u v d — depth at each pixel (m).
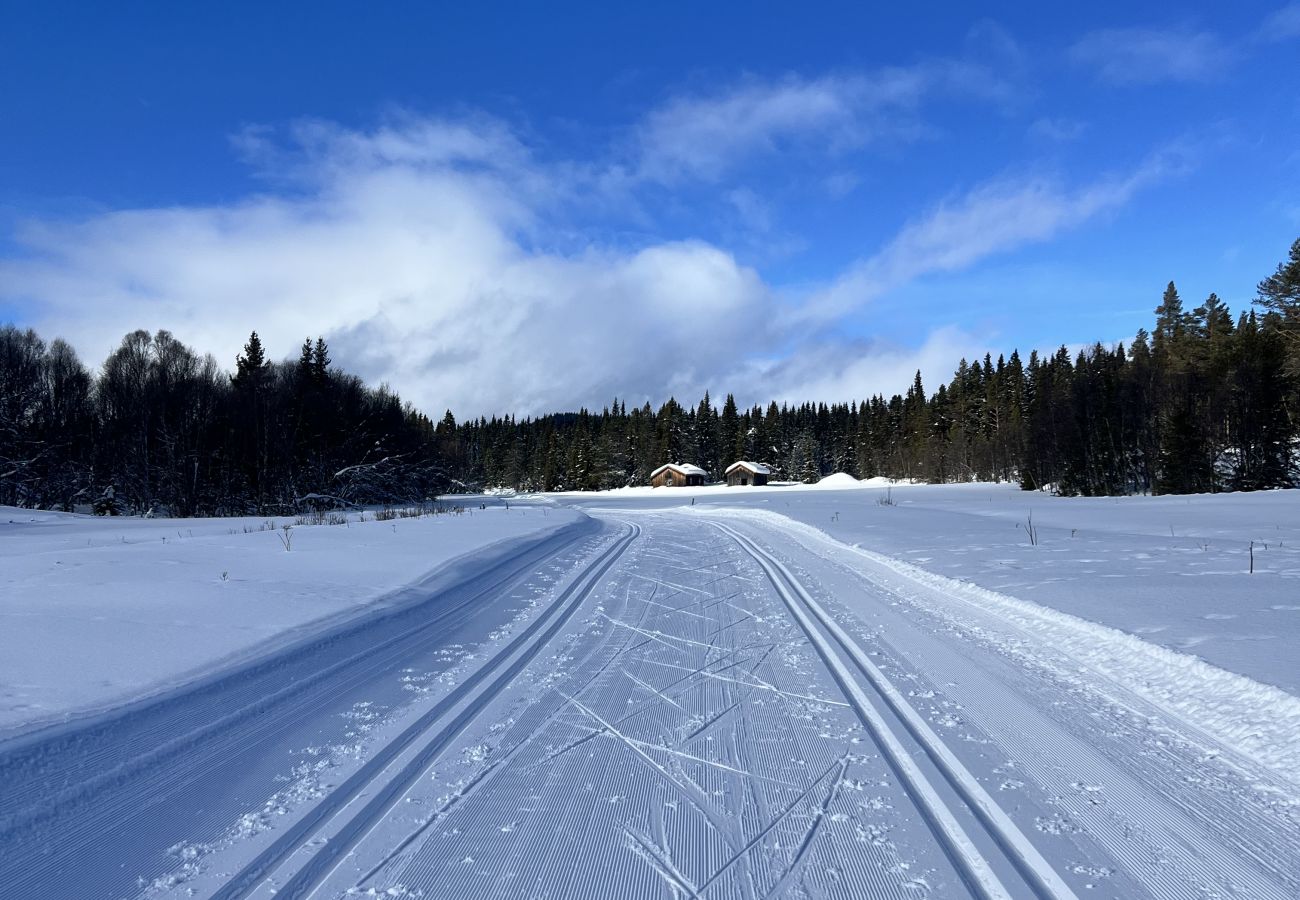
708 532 20.95
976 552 12.73
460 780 3.81
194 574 9.44
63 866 3.00
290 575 9.59
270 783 3.78
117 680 5.07
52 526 24.30
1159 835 3.18
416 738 4.40
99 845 3.17
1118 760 3.96
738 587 10.19
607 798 3.60
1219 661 5.20
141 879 2.92
